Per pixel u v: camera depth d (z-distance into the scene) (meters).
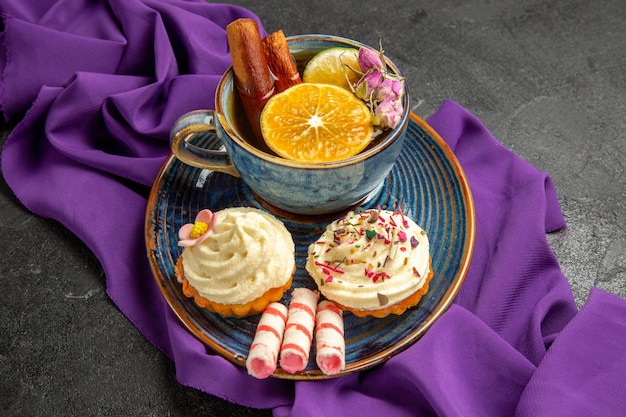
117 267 0.40
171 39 0.51
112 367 0.38
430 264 0.37
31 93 0.49
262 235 0.36
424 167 0.41
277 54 0.39
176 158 0.42
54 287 0.41
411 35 0.56
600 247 0.43
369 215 0.38
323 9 0.58
